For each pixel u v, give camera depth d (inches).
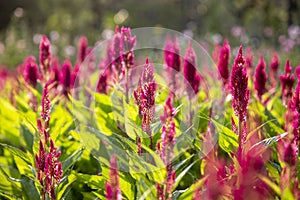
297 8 622.5
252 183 94.0
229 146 108.7
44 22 1016.2
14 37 579.8
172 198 96.9
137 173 105.2
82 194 129.1
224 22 728.3
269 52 407.5
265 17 674.8
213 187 94.3
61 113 141.5
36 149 112.1
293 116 95.3
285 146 88.2
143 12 1058.7
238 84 100.2
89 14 896.3
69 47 519.5
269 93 165.5
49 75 173.5
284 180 89.5
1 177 123.7
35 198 119.1
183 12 1038.4
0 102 161.3
